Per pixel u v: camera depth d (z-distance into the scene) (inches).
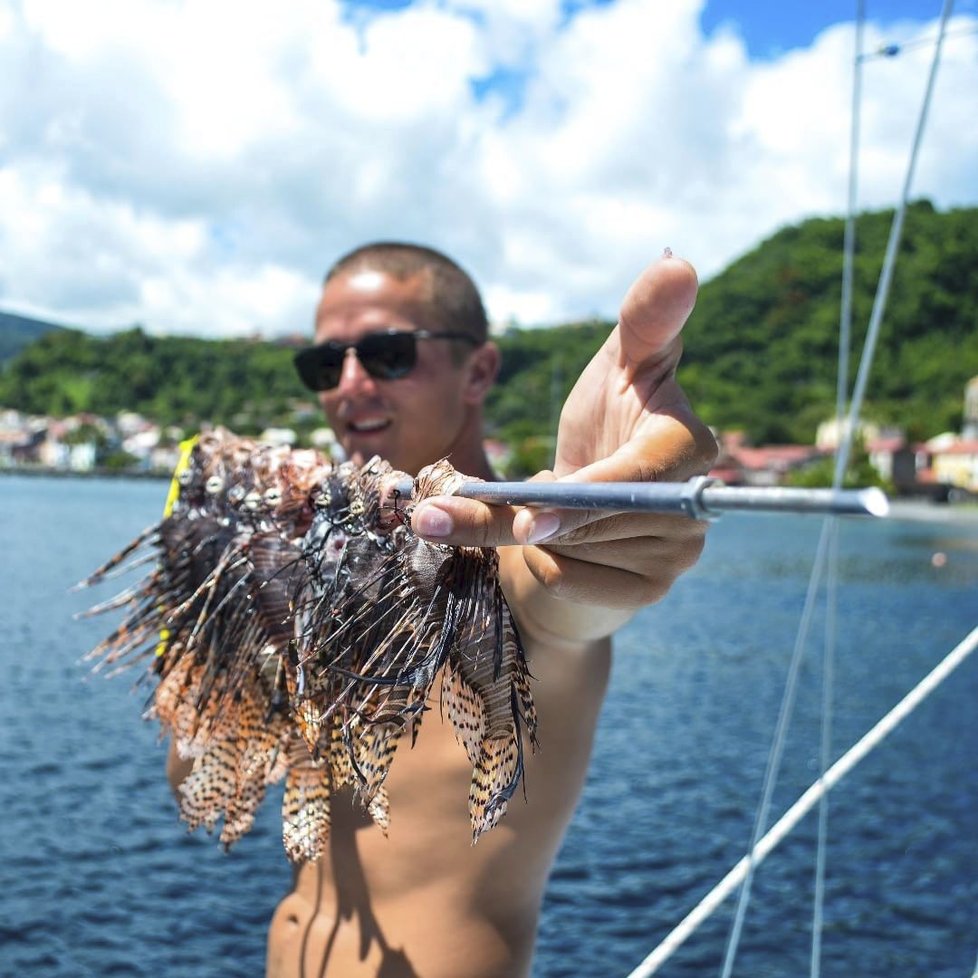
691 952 388.2
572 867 466.9
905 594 1796.3
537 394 4392.2
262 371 6171.3
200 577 81.9
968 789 613.9
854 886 458.3
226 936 374.0
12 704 713.6
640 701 858.8
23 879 416.5
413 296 108.3
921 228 5610.2
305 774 78.2
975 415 4308.6
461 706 65.2
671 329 58.1
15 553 1829.5
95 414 6594.5
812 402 5064.0
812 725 787.4
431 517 51.3
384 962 84.0
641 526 54.0
